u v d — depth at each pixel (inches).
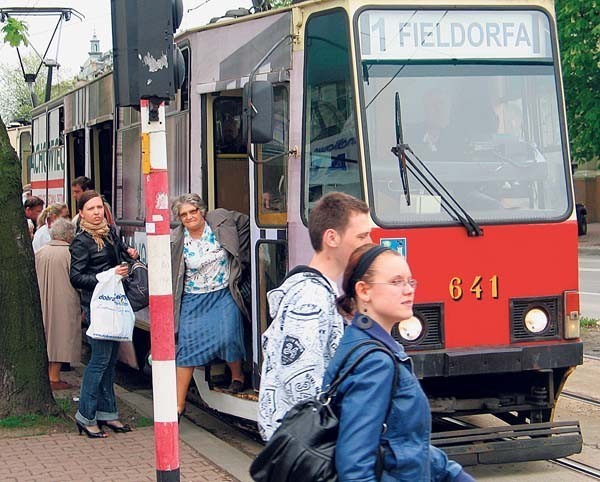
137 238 371.2
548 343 263.3
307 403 127.3
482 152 264.7
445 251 256.7
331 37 262.8
